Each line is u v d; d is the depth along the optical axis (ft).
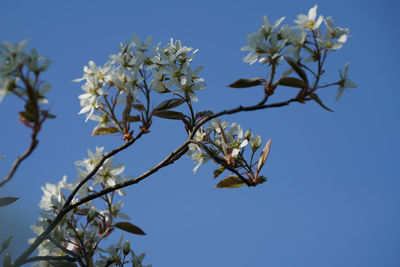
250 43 4.55
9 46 4.34
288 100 4.52
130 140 4.59
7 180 4.30
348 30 4.53
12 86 4.35
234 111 4.55
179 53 4.80
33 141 4.32
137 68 4.63
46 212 4.81
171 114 4.73
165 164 4.72
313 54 4.54
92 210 4.78
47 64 4.38
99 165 4.61
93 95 4.67
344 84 4.59
